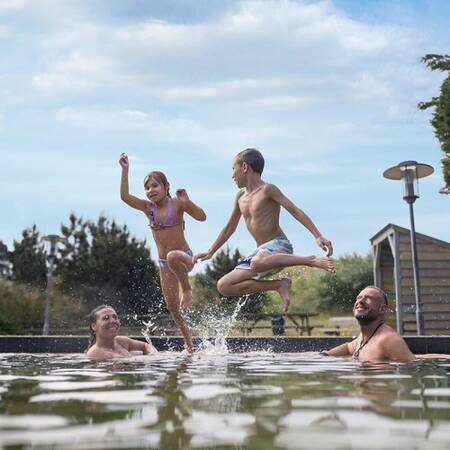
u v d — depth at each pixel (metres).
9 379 2.39
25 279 21.11
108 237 21.94
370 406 1.48
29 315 16.55
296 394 1.75
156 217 5.20
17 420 1.30
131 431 1.16
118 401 1.61
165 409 1.45
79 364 3.46
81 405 1.54
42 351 6.67
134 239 22.30
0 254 21.45
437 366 3.10
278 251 4.81
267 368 2.95
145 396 1.72
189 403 1.56
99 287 21.36
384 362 3.50
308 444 1.03
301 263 4.64
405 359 3.70
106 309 4.75
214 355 4.61
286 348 6.45
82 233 21.97
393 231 12.47
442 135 12.68
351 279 24.73
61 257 21.53
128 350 4.95
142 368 3.03
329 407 1.47
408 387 1.96
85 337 6.71
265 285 4.89
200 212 5.28
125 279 21.69
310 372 2.67
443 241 12.48
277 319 14.38
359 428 1.17
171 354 4.89
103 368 3.06
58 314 17.91
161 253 5.27
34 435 1.12
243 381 2.20
